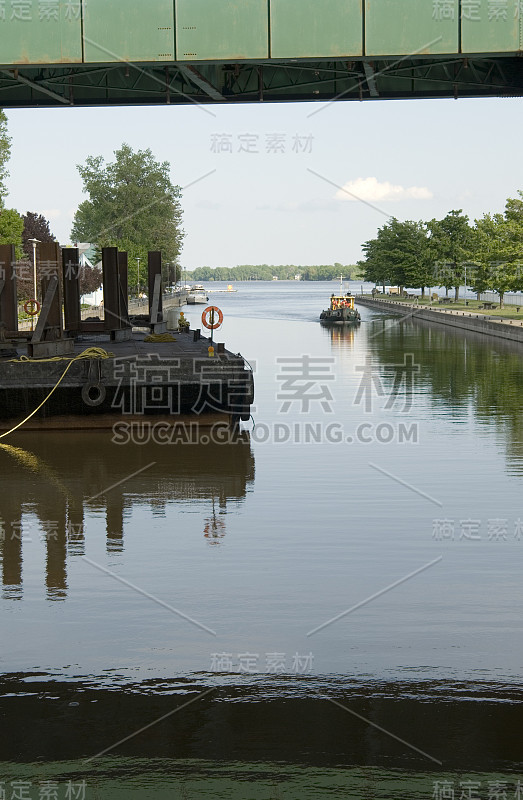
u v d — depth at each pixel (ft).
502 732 33.42
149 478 74.84
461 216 410.11
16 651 40.60
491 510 63.67
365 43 100.07
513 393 123.75
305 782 30.66
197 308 477.36
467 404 114.01
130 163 519.19
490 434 92.99
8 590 48.57
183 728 33.88
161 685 37.22
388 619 43.80
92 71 109.50
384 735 33.32
